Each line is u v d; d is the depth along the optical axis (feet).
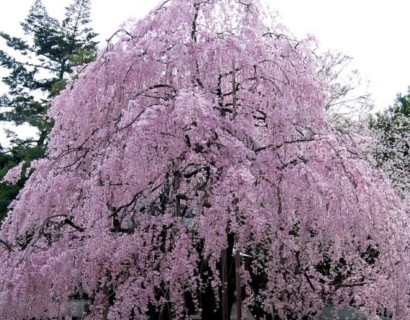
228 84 19.31
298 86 17.78
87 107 17.65
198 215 15.64
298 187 15.60
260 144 17.76
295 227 18.26
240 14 18.99
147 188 16.25
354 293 18.89
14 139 56.59
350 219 16.28
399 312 17.72
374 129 39.17
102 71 17.07
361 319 19.89
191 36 17.75
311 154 17.02
